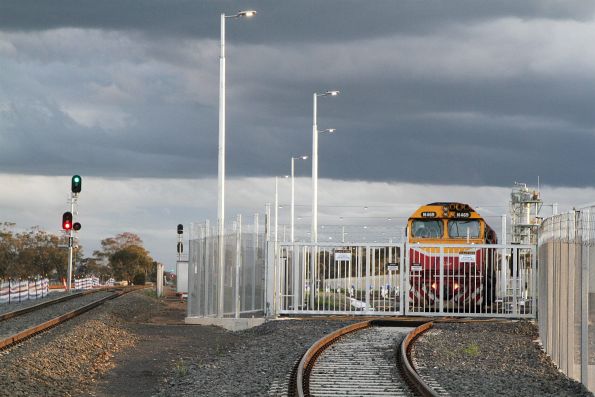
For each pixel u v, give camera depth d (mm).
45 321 42219
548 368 28359
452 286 46062
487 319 45094
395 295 46156
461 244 45969
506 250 45906
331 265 46750
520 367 28172
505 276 45594
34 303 59500
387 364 26359
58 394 22938
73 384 24641
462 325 41750
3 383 22469
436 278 45906
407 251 46156
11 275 161625
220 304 44656
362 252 46625
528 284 45969
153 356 31625
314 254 46625
